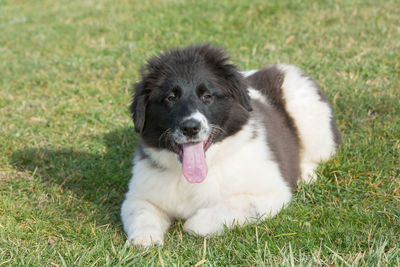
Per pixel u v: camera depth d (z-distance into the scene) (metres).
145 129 4.91
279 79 6.26
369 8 11.71
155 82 4.78
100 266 4.00
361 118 6.96
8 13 15.75
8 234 4.59
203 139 4.48
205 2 13.25
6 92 9.22
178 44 10.92
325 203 5.05
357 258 3.72
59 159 6.62
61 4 16.30
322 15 11.55
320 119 6.07
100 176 6.15
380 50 9.29
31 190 5.70
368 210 4.71
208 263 3.94
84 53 11.14
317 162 6.11
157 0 14.47
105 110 8.14
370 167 5.62
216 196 4.88
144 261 3.97
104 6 15.05
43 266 4.04
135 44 11.17
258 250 3.95
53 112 8.17
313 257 3.82
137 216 4.69
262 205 4.69
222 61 4.90
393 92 7.59
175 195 4.97
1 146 6.90
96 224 4.97
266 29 11.15
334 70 8.71
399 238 4.13
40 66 10.60
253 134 5.00
